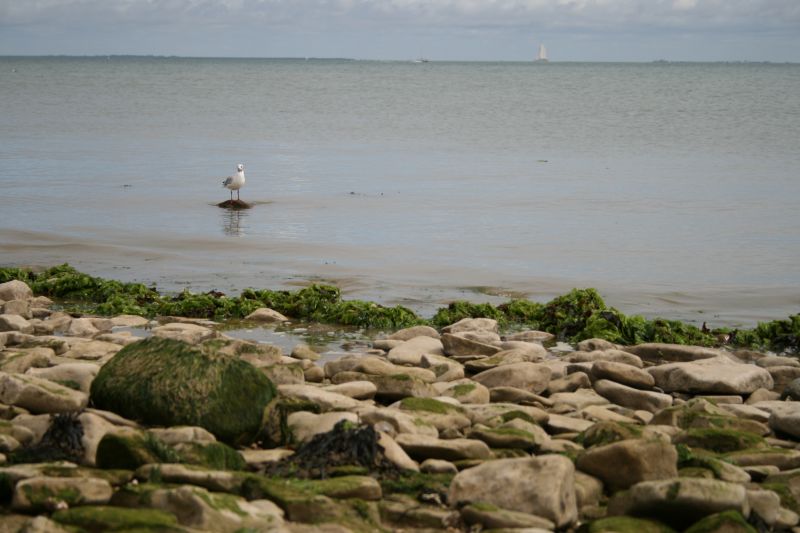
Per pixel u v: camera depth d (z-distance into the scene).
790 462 10.35
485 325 17.95
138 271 22.95
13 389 10.61
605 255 25.72
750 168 47.12
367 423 10.30
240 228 28.69
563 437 10.93
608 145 59.34
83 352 13.95
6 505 8.25
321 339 17.28
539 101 107.81
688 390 14.03
